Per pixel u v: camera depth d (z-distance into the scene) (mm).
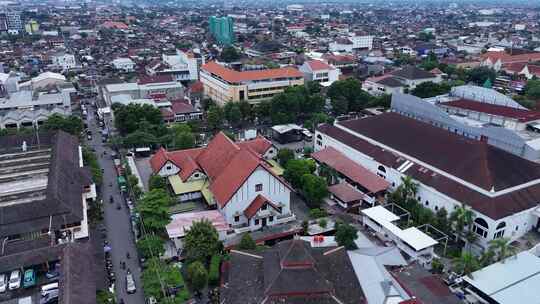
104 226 78688
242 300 52094
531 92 163750
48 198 72812
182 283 60438
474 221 72062
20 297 57906
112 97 145000
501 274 59625
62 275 55594
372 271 58188
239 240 72500
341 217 81438
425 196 81500
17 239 68125
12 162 94000
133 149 113812
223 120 138250
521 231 74375
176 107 145375
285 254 54062
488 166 76250
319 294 51031
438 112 125750
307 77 185250
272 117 135375
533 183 77250
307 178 85875
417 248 65188
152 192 77000
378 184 86312
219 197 77688
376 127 102312
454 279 62750
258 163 75750
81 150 104938
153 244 67562
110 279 63812
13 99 142625
